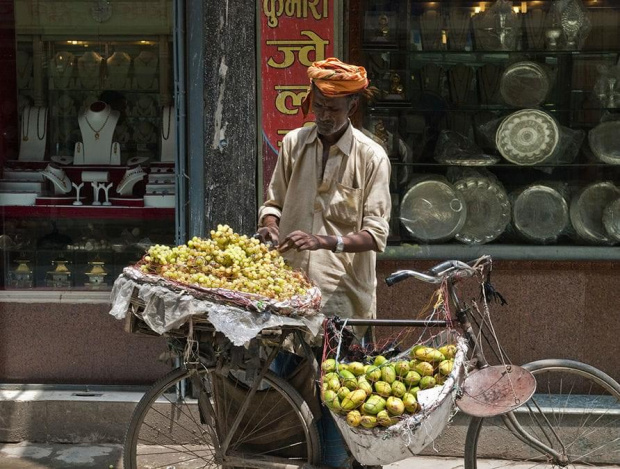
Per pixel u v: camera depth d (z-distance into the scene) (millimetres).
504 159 4980
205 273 3445
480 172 4984
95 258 5156
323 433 3754
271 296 3365
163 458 4648
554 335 4910
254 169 4664
